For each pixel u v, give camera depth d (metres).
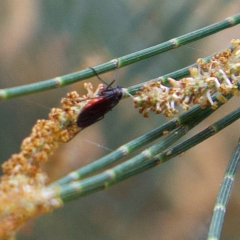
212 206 0.20
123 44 0.17
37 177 0.08
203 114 0.09
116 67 0.10
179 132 0.09
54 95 0.18
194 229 0.19
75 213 0.19
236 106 0.18
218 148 0.20
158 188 0.20
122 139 0.18
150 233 0.19
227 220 0.19
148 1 0.17
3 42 0.18
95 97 0.09
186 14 0.17
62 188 0.08
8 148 0.18
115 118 0.18
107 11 0.17
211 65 0.09
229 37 0.17
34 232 0.18
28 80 0.18
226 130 0.20
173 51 0.17
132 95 0.09
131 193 0.20
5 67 0.18
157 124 0.18
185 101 0.09
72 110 0.09
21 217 0.08
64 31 0.17
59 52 0.18
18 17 0.18
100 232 0.19
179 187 0.20
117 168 0.08
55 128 0.09
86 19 0.17
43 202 0.08
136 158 0.08
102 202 0.19
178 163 0.20
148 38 0.17
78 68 0.18
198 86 0.09
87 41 0.17
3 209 0.08
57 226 0.18
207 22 0.17
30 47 0.18
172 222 0.20
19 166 0.08
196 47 0.17
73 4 0.17
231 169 0.09
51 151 0.09
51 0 0.17
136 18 0.17
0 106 0.18
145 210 0.20
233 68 0.09
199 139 0.09
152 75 0.17
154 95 0.09
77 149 0.18
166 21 0.17
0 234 0.07
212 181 0.20
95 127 0.18
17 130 0.18
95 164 0.08
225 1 0.17
